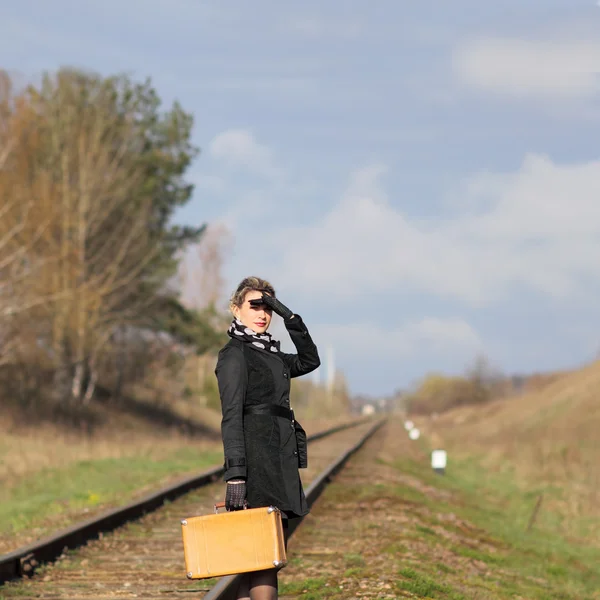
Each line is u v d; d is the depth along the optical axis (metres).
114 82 50.53
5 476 22.64
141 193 50.75
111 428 44.94
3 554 10.85
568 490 29.64
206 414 69.38
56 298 42.62
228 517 5.79
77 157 45.91
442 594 9.49
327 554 12.08
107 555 12.16
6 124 43.41
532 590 11.48
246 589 6.32
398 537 13.10
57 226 44.34
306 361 6.31
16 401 42.19
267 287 6.27
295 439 6.12
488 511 23.39
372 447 47.06
